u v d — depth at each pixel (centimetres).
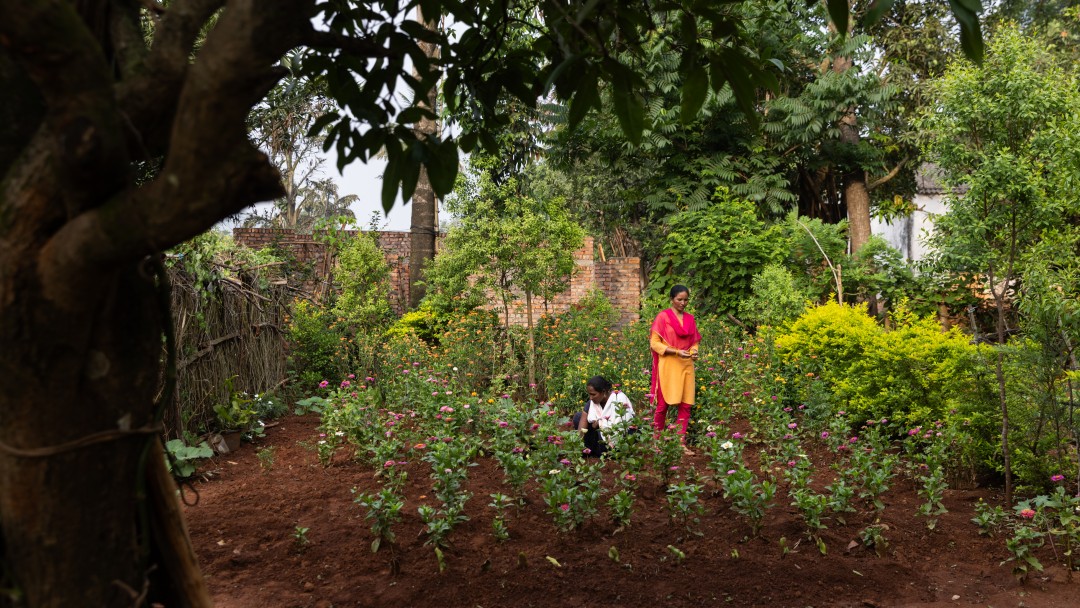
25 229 157
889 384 712
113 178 158
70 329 167
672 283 1475
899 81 1712
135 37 194
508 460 519
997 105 628
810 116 1473
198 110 153
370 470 627
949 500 578
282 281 1052
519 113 1619
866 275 1374
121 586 189
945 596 415
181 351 655
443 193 290
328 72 289
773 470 646
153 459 212
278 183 172
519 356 1124
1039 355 550
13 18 138
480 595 402
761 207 1532
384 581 416
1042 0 1762
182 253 661
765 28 1334
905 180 1917
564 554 452
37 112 181
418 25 278
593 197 2152
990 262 616
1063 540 480
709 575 427
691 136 1548
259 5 154
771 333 1013
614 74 251
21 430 170
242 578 418
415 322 1324
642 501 549
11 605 177
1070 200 634
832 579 428
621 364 1009
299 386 998
